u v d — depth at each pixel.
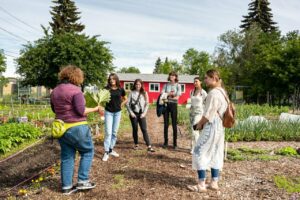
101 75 35.75
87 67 34.91
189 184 5.77
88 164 5.27
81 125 4.99
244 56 51.41
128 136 11.31
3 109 24.25
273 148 9.30
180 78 47.31
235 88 46.72
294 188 5.61
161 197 5.13
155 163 7.19
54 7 53.72
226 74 49.09
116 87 7.56
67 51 34.41
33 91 53.56
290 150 8.50
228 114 5.18
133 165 6.98
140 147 9.11
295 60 34.56
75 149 5.21
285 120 12.05
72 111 4.93
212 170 5.39
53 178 6.12
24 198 5.12
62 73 5.06
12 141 10.62
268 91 38.19
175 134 8.82
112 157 7.70
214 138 5.21
